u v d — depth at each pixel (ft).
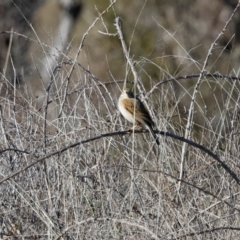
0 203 36.14
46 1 117.19
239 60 79.77
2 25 107.45
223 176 37.06
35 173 37.17
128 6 101.81
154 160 38.60
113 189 36.68
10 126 39.70
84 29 110.32
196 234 33.24
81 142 33.27
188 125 38.60
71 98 43.70
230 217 36.27
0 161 37.58
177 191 36.83
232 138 40.47
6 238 36.06
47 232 34.78
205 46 91.50
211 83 74.02
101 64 94.53
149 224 34.99
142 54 96.32
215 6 98.68
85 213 35.96
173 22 99.09
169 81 42.52
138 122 38.68
